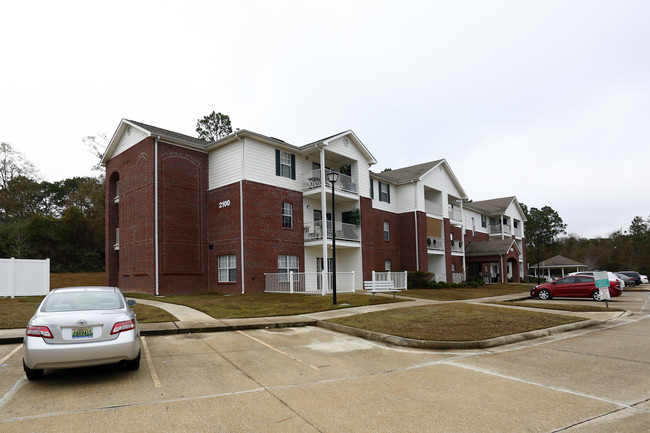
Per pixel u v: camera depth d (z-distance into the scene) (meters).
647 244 75.19
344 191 26.38
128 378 6.90
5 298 17.78
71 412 5.30
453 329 11.26
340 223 26.39
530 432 4.71
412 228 33.53
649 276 68.19
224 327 11.86
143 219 22.78
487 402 5.78
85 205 47.50
